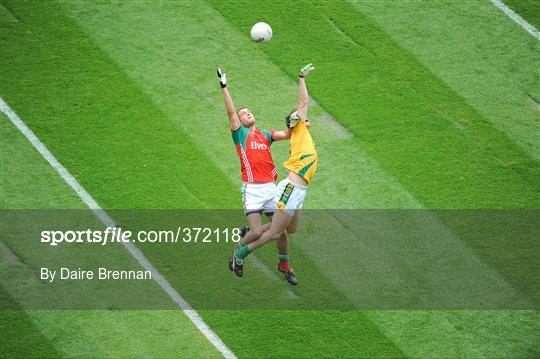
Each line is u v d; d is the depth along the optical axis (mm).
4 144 56344
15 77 60312
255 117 58219
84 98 59156
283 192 45031
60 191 53781
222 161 55875
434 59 62344
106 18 64375
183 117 58281
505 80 61250
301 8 65438
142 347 46406
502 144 57438
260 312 48250
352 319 48031
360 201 53906
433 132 57906
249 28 63875
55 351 46031
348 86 60406
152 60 61688
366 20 64688
